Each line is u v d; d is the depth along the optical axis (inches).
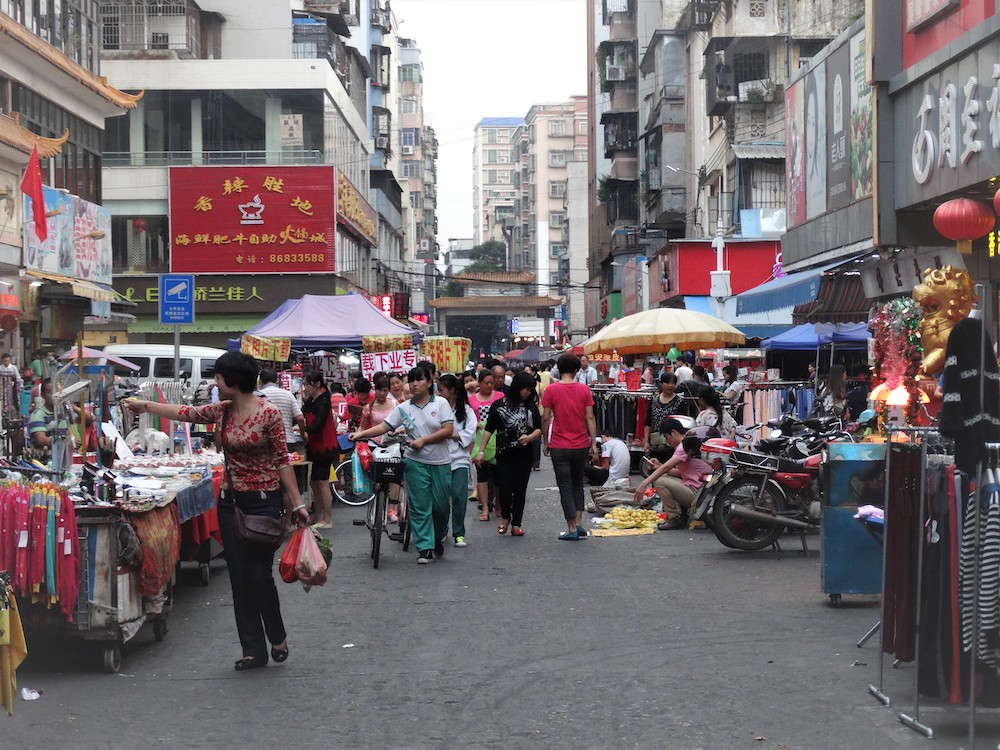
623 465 658.8
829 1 1352.1
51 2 987.3
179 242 1622.8
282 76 1658.5
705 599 362.0
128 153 1642.5
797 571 414.9
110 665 278.7
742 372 896.9
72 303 812.6
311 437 554.9
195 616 351.9
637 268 1910.7
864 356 903.1
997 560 212.5
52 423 379.9
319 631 323.6
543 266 5009.8
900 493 239.8
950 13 516.1
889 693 249.9
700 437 529.7
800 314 689.0
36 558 268.4
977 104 481.7
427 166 4995.1
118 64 1647.4
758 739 218.4
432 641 307.6
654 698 248.4
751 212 1322.6
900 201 566.9
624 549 473.7
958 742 215.5
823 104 807.1
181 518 334.6
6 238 832.3
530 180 5187.0
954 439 231.1
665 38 1891.0
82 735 227.6
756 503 452.1
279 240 1630.2
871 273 628.1
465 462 486.3
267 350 815.1
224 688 263.4
